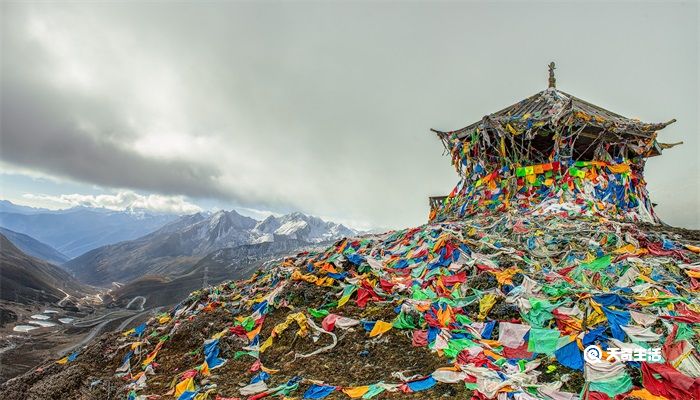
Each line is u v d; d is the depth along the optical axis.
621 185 25.80
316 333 14.20
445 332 12.95
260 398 10.95
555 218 21.80
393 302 15.38
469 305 14.77
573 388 10.10
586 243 18.36
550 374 10.70
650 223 24.83
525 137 26.14
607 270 16.19
